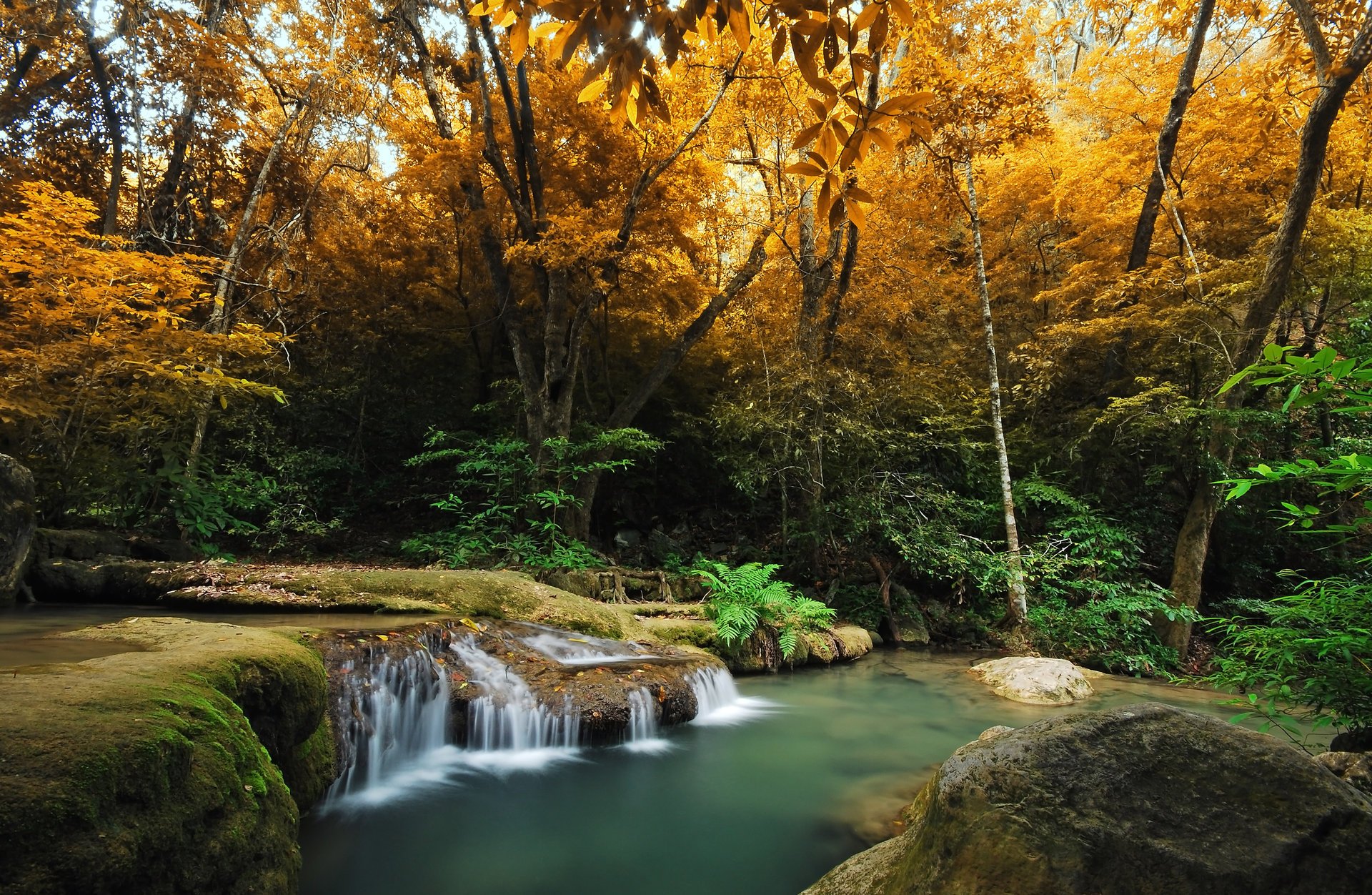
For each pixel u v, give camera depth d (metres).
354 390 12.09
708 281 12.17
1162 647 8.26
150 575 5.87
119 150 9.98
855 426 9.58
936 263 13.33
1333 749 3.40
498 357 13.37
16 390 6.35
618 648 6.08
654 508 12.53
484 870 3.13
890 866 2.13
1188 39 10.80
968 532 10.37
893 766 4.68
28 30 9.79
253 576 6.11
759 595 7.77
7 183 9.77
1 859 1.44
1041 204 12.77
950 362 11.79
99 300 6.36
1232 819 1.77
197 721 2.15
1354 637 2.94
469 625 5.41
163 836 1.78
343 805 3.70
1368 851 1.70
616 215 9.97
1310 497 9.13
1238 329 8.95
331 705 3.76
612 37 1.38
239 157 11.32
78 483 7.06
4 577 5.35
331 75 10.43
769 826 3.69
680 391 13.21
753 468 10.09
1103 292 9.88
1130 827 1.75
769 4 1.36
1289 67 9.21
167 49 9.63
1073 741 1.97
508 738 4.58
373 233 12.65
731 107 10.67
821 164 1.42
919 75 9.12
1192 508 8.97
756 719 5.75
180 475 7.75
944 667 7.98
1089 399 11.41
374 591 5.93
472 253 12.48
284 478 9.94
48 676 2.19
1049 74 15.89
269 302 11.84
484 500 10.78
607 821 3.70
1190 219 11.18
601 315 12.12
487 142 9.65
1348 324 8.65
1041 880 1.70
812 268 10.37
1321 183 9.99
